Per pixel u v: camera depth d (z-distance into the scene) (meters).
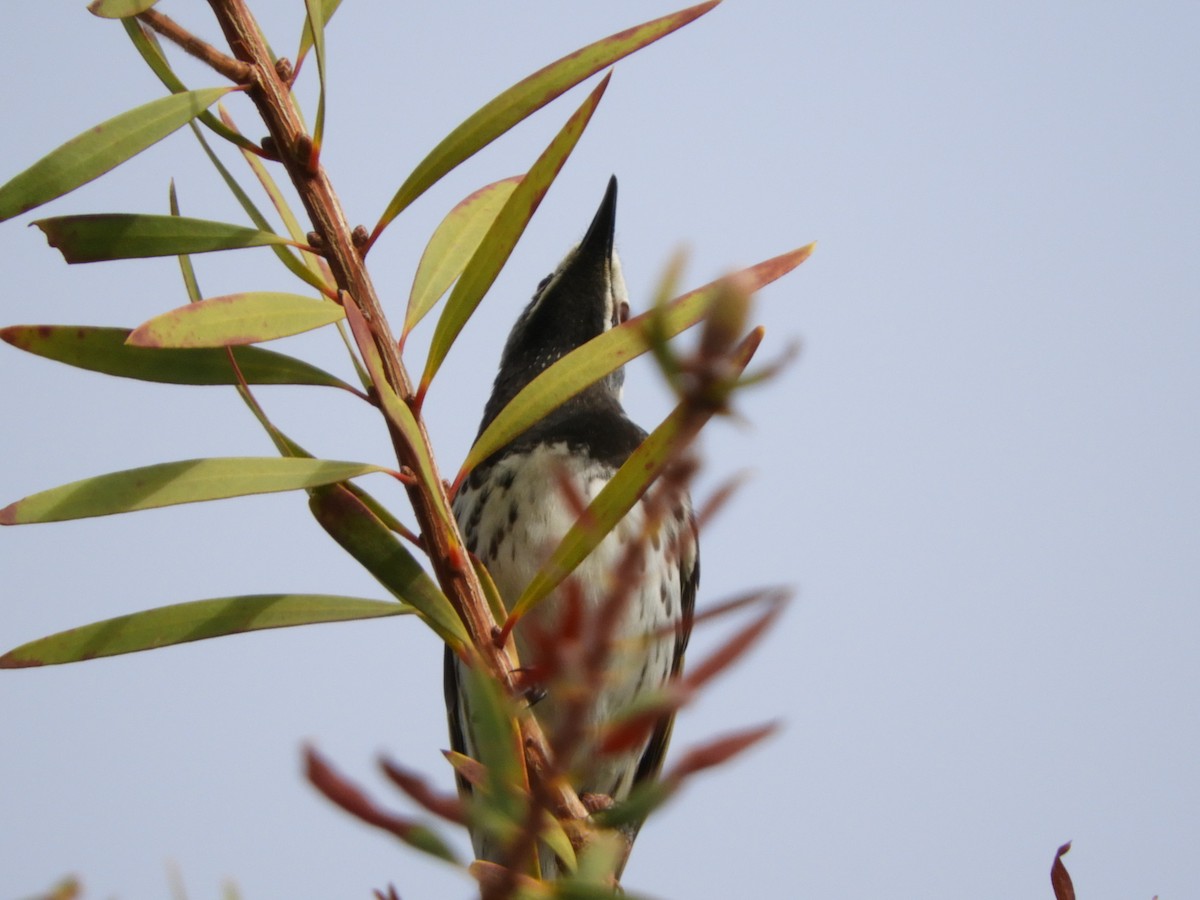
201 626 2.77
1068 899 2.72
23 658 2.76
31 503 2.76
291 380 2.80
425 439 2.79
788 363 1.98
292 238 2.80
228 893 2.67
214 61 2.79
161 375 2.79
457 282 2.79
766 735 2.20
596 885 2.57
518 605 2.75
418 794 2.23
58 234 2.78
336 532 2.77
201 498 2.76
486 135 2.79
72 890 2.68
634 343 2.78
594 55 2.79
